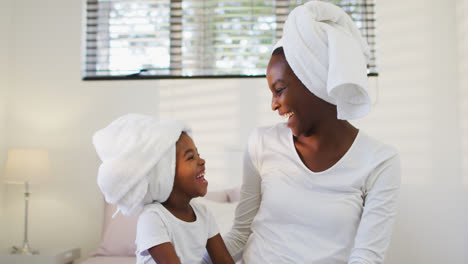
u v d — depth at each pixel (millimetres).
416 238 2947
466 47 2941
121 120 1098
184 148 1096
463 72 2980
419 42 3107
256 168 1204
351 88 968
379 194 1032
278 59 1045
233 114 3193
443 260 2918
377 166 1050
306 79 985
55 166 3262
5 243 3232
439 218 2951
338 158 1081
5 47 3350
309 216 1050
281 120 3146
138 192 1018
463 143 2973
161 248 975
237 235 1240
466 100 2939
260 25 3381
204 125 3207
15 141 3312
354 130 1115
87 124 3285
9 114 3338
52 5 3412
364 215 1026
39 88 3348
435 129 3027
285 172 1116
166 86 3262
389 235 1015
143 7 3471
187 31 3414
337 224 1029
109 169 1012
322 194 1065
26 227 2992
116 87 3295
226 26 3410
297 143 1133
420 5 3129
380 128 3068
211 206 2404
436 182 2980
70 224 3207
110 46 3439
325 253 1015
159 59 3402
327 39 969
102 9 3465
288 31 1007
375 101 3088
